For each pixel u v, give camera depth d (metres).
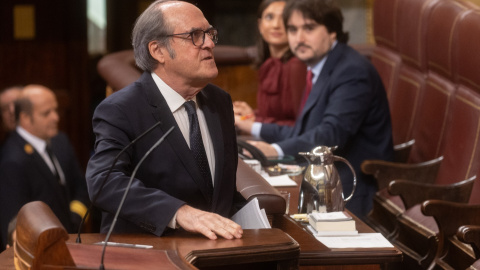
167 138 4.73
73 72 15.02
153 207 4.31
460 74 8.12
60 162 10.80
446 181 8.02
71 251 3.67
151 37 4.80
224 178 4.92
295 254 4.04
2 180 10.27
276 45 10.12
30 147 10.47
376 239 4.84
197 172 4.77
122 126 4.67
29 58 14.88
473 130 7.74
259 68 10.48
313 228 5.02
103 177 4.46
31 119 10.47
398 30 9.99
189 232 4.34
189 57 4.75
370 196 8.45
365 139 8.61
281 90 10.04
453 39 8.30
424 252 7.09
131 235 4.30
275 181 6.57
